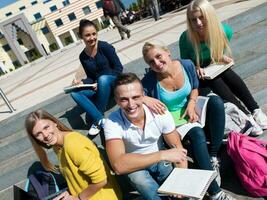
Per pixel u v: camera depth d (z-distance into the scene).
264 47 4.05
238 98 3.06
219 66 2.95
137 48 5.53
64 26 40.97
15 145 3.84
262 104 3.51
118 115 2.38
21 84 7.68
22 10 46.53
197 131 2.46
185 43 3.16
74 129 3.80
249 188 2.45
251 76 3.82
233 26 4.45
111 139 2.33
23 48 42.09
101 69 3.58
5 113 4.68
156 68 2.56
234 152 2.46
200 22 2.85
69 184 2.41
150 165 2.28
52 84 5.60
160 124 2.39
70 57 10.28
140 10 17.98
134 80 2.22
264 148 2.50
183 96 2.68
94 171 2.23
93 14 40.03
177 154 2.28
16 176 3.50
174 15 8.87
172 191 2.07
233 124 2.78
